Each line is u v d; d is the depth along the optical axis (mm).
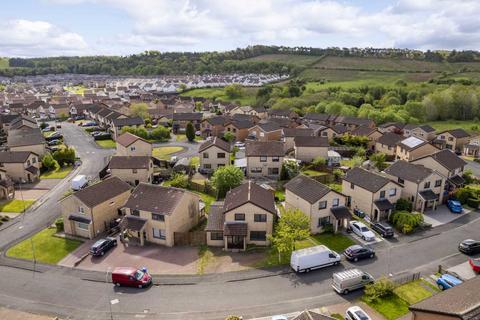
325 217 52469
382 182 56344
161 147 105062
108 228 54375
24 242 50812
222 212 51469
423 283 40062
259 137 106562
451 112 145625
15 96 197250
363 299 37500
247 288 39688
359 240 50188
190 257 46344
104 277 42344
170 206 49625
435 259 45188
